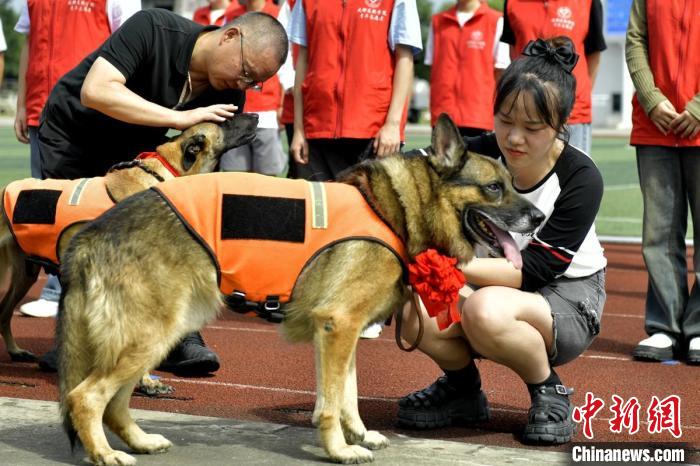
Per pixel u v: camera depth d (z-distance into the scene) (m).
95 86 5.20
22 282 5.88
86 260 3.96
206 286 4.01
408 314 4.62
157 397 5.30
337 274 4.04
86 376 4.01
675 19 6.25
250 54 5.21
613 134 41.00
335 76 6.81
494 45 9.43
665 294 6.45
